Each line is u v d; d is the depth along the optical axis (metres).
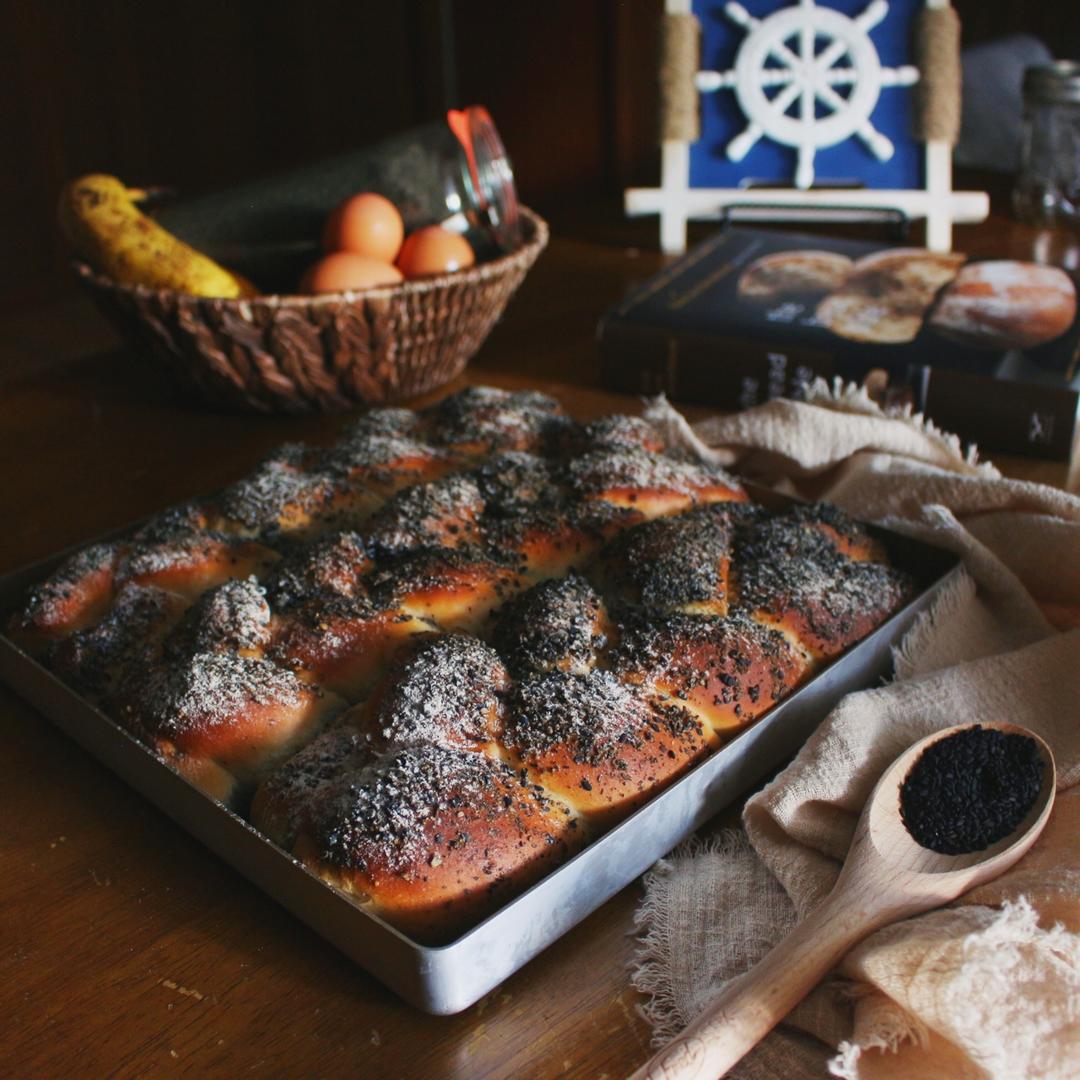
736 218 1.51
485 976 0.74
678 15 1.41
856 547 0.97
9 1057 0.77
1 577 0.97
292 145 2.14
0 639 0.91
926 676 0.88
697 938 0.80
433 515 0.96
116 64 1.93
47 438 1.21
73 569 0.96
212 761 0.85
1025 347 1.13
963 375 1.11
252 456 1.17
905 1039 0.72
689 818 0.83
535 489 1.00
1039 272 1.24
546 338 1.33
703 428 1.08
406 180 1.22
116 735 0.85
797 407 1.07
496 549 0.94
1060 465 1.11
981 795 0.82
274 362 1.15
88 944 0.82
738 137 1.44
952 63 1.38
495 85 2.03
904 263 1.27
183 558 0.95
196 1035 0.78
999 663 0.88
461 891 0.77
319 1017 0.79
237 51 2.01
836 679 0.88
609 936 0.82
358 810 0.79
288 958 0.81
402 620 0.89
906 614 0.92
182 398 1.26
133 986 0.80
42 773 0.90
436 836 0.77
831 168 1.44
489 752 0.83
